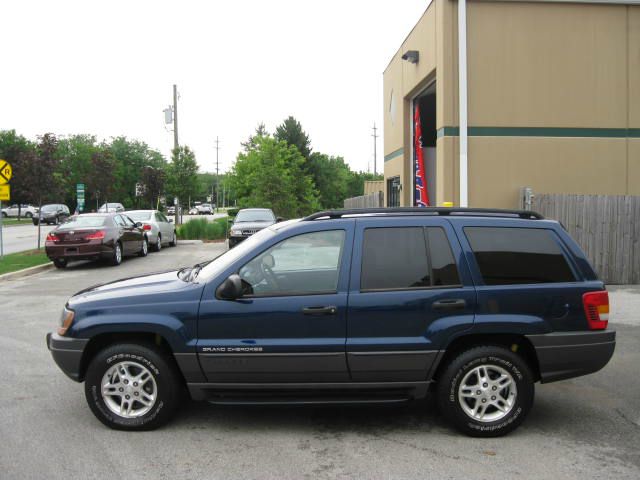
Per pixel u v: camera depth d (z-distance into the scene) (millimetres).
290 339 4617
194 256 19953
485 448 4469
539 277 4754
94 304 4801
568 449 4453
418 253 4750
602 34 12891
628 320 8867
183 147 38156
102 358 4746
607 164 13039
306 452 4398
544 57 12836
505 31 12766
